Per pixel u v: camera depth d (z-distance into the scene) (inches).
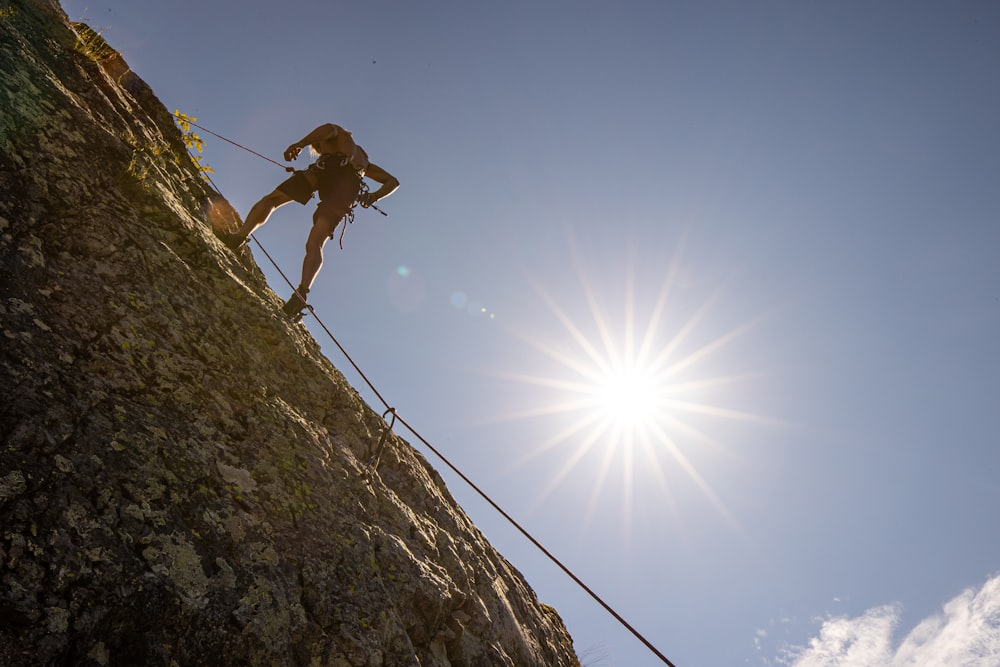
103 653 125.3
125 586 130.6
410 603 187.2
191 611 137.7
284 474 181.6
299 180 286.5
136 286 185.8
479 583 230.5
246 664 141.7
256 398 195.0
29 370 146.5
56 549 126.3
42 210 179.8
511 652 223.5
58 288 167.8
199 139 286.5
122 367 165.8
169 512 148.1
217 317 205.3
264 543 160.9
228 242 259.0
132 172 215.0
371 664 159.8
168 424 164.1
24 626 116.6
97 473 141.4
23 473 130.6
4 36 211.3
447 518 247.6
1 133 182.2
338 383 244.4
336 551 175.3
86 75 239.8
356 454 223.6
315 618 158.7
